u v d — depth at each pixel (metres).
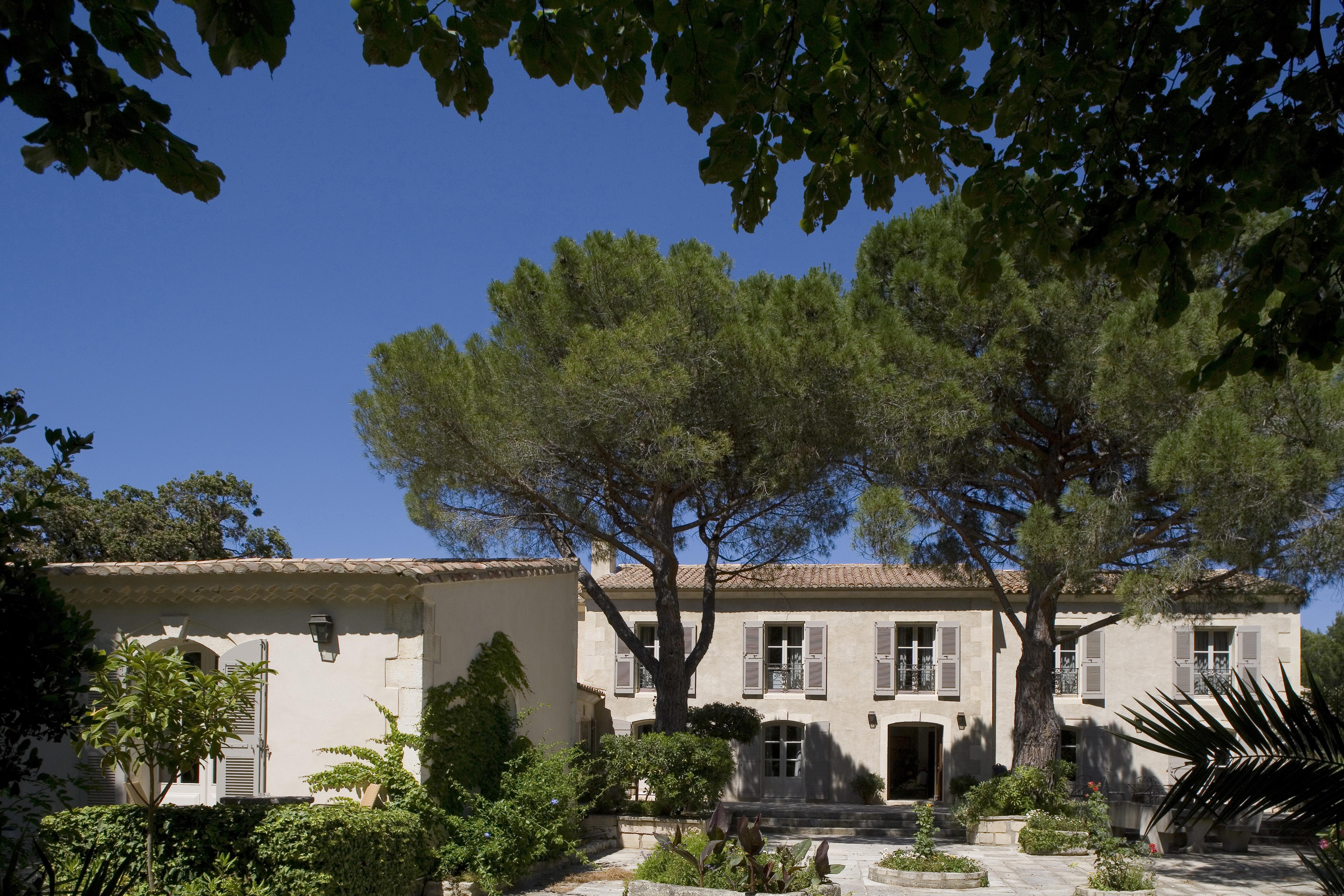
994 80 4.98
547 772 11.89
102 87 3.49
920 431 14.61
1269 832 16.73
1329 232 4.87
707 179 4.69
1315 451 12.61
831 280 16.88
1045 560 14.36
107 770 8.42
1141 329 13.38
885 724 24.03
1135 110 4.93
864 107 4.86
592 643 25.23
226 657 11.05
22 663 4.59
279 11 3.28
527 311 15.20
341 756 10.79
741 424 15.44
